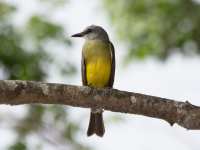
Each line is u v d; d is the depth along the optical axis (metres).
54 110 13.37
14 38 12.45
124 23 13.21
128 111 7.65
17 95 6.82
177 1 12.81
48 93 7.09
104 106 7.59
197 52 12.98
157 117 7.58
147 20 12.98
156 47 12.89
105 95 7.49
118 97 7.52
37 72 12.42
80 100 7.41
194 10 12.64
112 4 13.45
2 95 6.68
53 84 7.19
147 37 12.96
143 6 13.22
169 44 12.91
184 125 7.36
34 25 12.79
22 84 6.87
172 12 12.70
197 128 7.32
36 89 6.98
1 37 12.24
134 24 13.04
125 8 13.30
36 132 13.63
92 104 7.52
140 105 7.50
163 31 12.83
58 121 13.39
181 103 7.43
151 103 7.48
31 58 12.45
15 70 12.29
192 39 12.72
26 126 13.72
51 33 12.83
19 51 12.30
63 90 7.22
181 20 12.62
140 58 13.12
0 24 12.45
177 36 12.66
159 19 12.84
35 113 13.77
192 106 7.34
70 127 13.17
